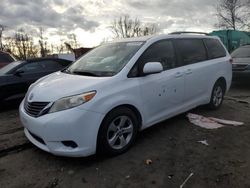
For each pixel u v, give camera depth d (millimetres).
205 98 5531
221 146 4066
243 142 4207
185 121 5211
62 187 3102
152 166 3490
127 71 3908
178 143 4195
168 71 4512
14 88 6527
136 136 4281
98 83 3592
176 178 3201
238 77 8938
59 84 3752
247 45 10047
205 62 5430
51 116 3340
